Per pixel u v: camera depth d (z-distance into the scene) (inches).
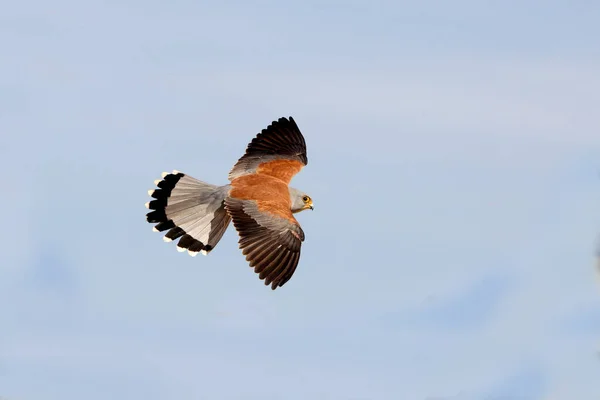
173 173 713.0
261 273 647.8
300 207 731.4
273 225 663.8
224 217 702.5
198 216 702.5
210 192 707.4
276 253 655.8
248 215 673.0
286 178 749.3
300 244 661.3
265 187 704.4
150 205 705.6
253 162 766.5
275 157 770.8
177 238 698.2
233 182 714.2
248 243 658.8
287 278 649.6
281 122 791.1
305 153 784.3
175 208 705.6
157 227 701.9
